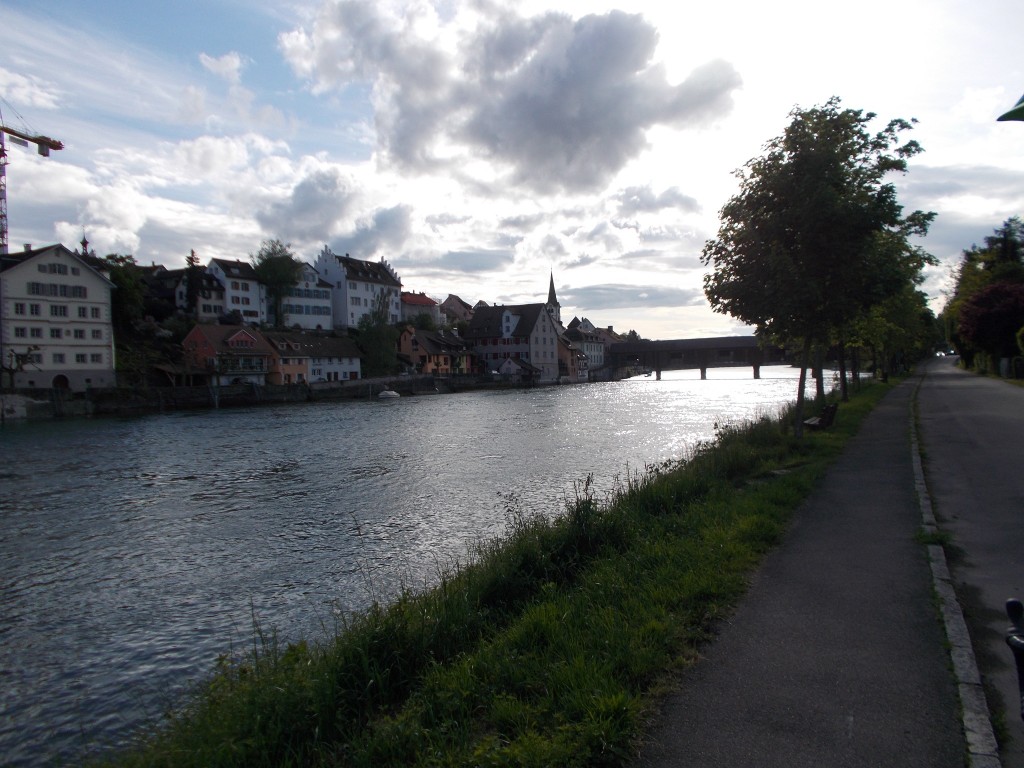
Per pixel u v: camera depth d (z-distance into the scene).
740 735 4.20
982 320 52.97
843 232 15.78
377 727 4.74
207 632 10.32
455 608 6.71
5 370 65.50
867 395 35.16
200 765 4.57
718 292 17.41
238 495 22.00
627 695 4.50
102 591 12.55
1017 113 2.94
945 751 3.97
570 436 34.75
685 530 9.09
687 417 43.75
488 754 4.03
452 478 23.00
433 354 118.75
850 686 4.78
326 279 125.56
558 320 183.62
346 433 41.88
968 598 6.50
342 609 10.66
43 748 7.32
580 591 6.97
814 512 10.12
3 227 100.50
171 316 98.88
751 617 6.09
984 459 14.35
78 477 26.98
